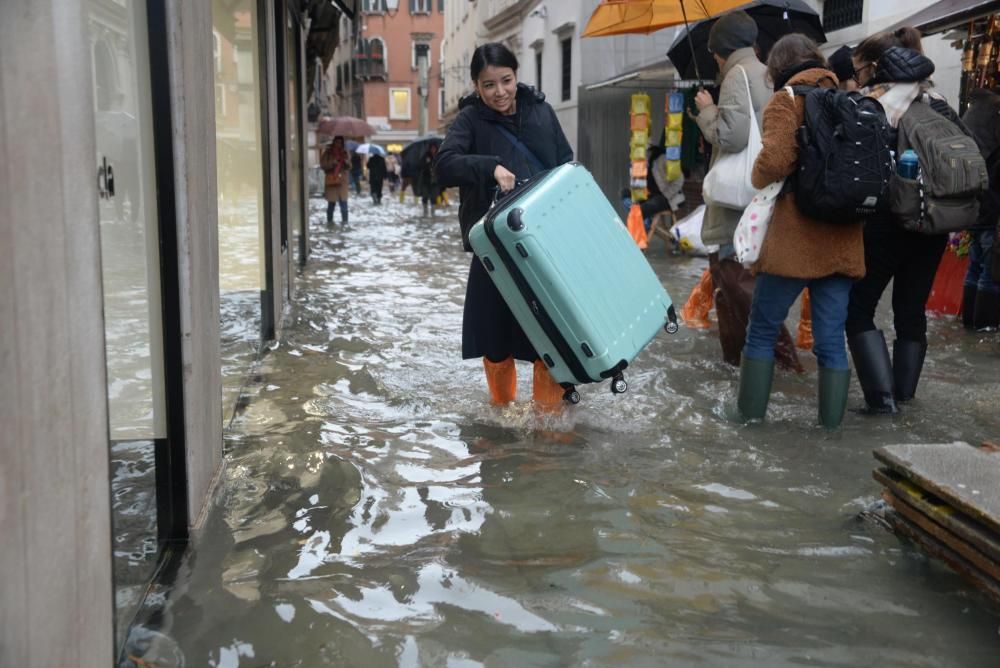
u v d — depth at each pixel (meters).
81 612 1.69
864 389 4.33
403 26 69.56
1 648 1.37
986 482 2.66
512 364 4.27
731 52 4.93
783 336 5.07
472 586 2.53
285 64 7.35
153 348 2.65
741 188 4.72
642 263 3.91
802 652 2.22
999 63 6.43
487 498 3.18
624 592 2.51
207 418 3.03
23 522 1.44
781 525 2.99
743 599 2.49
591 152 18.72
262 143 5.73
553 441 3.84
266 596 2.46
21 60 1.44
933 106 4.34
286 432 3.89
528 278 3.59
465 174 3.89
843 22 11.65
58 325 1.58
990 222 5.50
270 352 5.53
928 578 2.62
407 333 6.18
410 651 2.20
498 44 4.09
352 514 3.02
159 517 2.73
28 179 1.46
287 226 7.50
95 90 2.16
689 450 3.73
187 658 2.15
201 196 2.96
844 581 2.60
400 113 70.75
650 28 8.16
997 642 2.29
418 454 3.64
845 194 3.64
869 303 4.34
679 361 5.29
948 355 5.48
